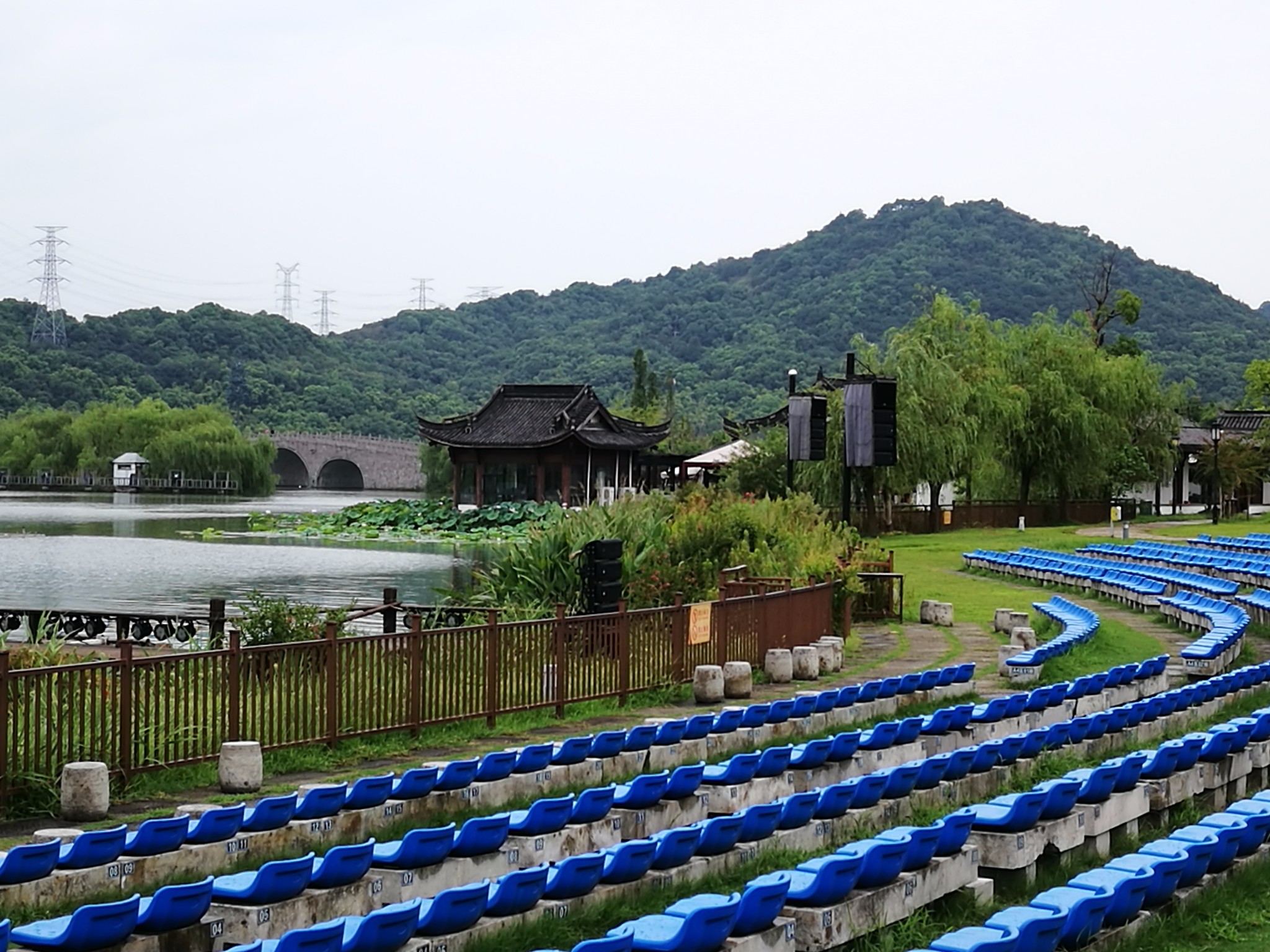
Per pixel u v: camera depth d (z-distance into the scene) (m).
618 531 27.70
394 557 64.12
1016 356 74.06
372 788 11.71
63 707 13.15
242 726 14.70
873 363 64.62
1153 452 78.31
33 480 159.50
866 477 61.44
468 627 17.56
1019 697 17.06
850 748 13.88
